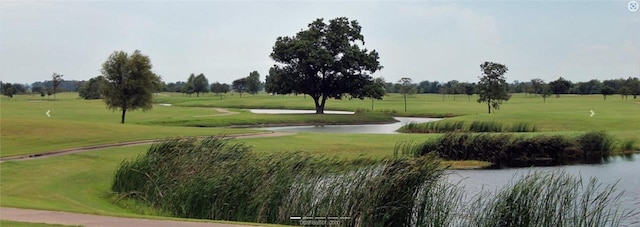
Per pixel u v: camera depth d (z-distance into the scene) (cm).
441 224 1659
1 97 17850
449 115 9656
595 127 5575
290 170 1955
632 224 1850
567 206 1711
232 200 1844
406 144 3838
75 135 3800
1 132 3769
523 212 1598
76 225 1319
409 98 17025
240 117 8131
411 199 1677
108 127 4353
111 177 2475
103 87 6456
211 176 1972
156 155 2317
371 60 9762
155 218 1511
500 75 8356
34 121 4425
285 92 10025
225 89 19662
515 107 10531
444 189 1848
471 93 15975
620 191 2452
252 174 1930
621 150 4088
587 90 19462
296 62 9819
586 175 2958
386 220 1652
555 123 5922
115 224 1373
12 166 2598
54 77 15412
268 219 1775
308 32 9788
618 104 10644
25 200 1831
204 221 1475
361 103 13900
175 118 7594
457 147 3578
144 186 2138
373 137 4312
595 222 1720
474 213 1816
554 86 16575
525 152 3672
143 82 6431
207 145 2412
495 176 2919
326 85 9888
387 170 1766
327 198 1761
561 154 3769
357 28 10038
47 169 2567
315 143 3894
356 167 2038
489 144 3581
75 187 2238
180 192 1939
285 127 7569
